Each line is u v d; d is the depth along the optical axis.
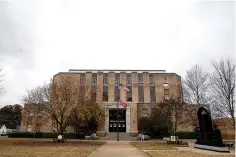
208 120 20.64
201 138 21.47
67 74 56.97
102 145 25.88
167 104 35.53
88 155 15.03
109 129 52.91
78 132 47.78
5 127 77.56
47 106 30.78
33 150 18.16
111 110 54.31
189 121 34.97
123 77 58.44
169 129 38.97
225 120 26.86
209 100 30.53
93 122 47.09
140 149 20.30
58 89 30.69
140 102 56.16
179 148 21.67
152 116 47.62
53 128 48.81
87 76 57.47
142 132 45.66
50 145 24.55
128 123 52.06
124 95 56.25
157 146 24.20
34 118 44.72
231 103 22.58
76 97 31.41
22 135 47.34
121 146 24.31
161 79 58.53
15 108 82.25
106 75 59.03
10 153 15.56
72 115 30.97
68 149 19.55
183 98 33.75
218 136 18.67
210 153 16.84
